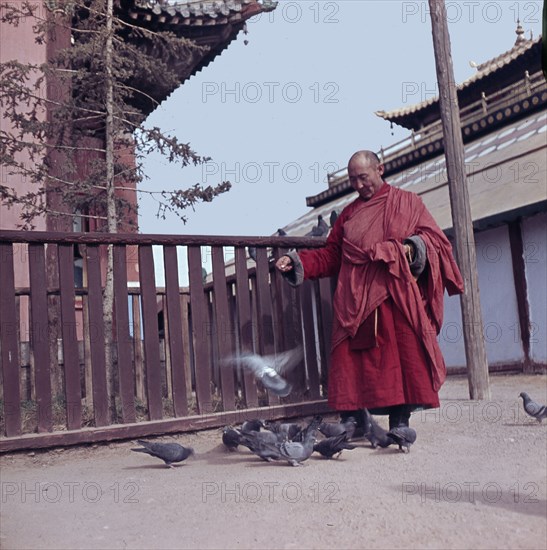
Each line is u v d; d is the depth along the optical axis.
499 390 11.09
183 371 5.88
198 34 13.31
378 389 5.14
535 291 15.05
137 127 8.45
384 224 5.34
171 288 5.87
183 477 4.38
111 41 8.39
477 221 15.17
